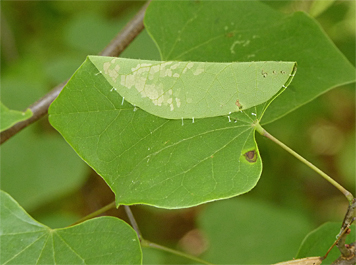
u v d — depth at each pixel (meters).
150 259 0.70
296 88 0.55
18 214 0.49
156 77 0.48
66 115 0.48
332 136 1.06
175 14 0.55
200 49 0.55
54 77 0.80
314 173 0.98
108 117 0.48
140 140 0.48
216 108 0.48
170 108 0.48
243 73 0.48
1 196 0.49
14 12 1.04
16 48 1.02
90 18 0.84
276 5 0.61
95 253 0.48
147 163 0.48
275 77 0.47
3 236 0.48
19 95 0.72
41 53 1.03
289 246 0.68
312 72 0.55
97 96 0.48
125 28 0.60
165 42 0.55
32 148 0.70
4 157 0.68
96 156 0.48
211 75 0.48
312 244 0.54
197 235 1.02
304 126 0.96
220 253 0.70
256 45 0.55
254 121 0.48
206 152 0.47
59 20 1.08
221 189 0.46
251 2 0.56
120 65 0.48
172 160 0.47
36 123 0.75
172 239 1.01
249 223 0.71
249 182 0.46
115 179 0.48
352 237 0.53
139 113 0.48
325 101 0.94
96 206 0.84
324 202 0.99
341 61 0.55
